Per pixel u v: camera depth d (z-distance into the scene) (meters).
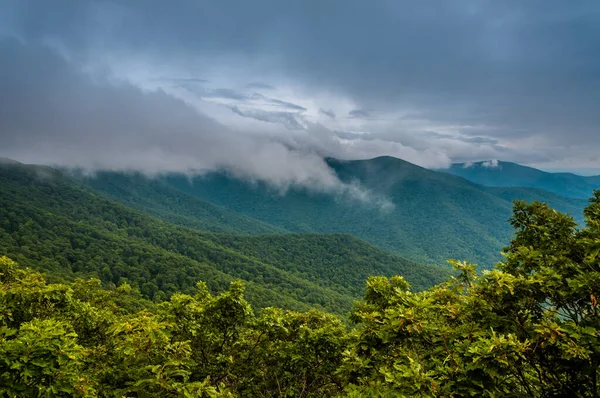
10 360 5.38
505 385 6.38
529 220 8.69
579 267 7.02
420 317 6.94
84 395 6.02
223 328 11.06
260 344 12.11
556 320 6.21
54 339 5.91
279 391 11.25
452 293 7.73
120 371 9.38
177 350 7.54
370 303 10.89
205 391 6.66
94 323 12.71
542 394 6.39
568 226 7.97
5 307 9.21
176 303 10.73
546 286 6.42
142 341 7.61
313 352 10.83
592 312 6.65
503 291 6.45
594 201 8.83
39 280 11.96
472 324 7.06
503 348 5.52
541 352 6.16
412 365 6.02
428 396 5.47
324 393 12.45
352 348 7.98
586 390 6.17
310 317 13.21
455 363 6.16
